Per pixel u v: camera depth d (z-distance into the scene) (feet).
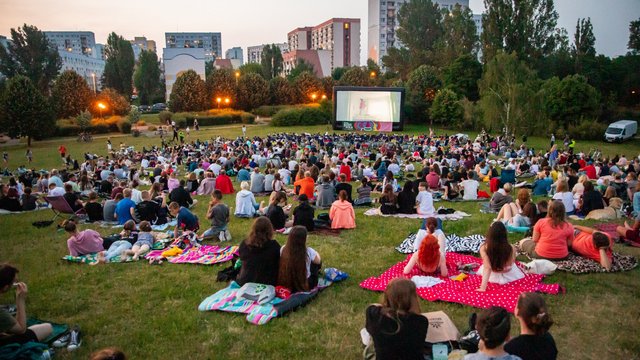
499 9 199.52
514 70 141.28
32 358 15.67
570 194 37.40
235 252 28.17
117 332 19.08
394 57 262.47
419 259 23.63
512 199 40.42
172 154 94.48
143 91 328.29
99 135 170.09
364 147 110.73
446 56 234.79
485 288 21.30
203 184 54.19
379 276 24.36
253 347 17.49
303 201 33.96
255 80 222.28
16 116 140.87
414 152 88.79
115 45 321.52
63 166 101.71
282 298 20.80
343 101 163.32
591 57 218.18
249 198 40.14
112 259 28.45
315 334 18.38
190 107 208.13
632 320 18.92
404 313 13.14
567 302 20.54
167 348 17.62
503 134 143.23
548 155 81.76
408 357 12.78
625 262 24.79
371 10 476.13
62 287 24.18
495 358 11.62
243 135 151.53
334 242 31.37
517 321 18.99
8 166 104.32
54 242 33.99
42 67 238.48
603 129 151.33
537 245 25.75
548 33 208.74
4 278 16.16
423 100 200.85
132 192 43.78
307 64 329.31
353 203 44.91
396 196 40.50
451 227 34.78
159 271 26.30
